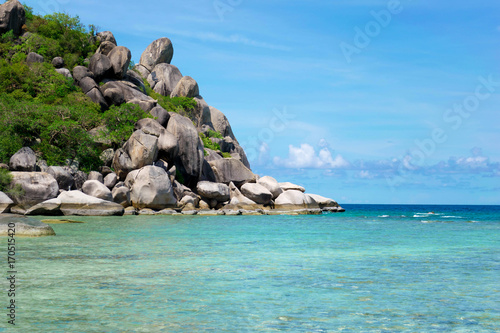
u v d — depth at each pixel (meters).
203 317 9.01
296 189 61.94
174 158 52.38
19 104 47.38
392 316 9.27
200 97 82.38
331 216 53.59
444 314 9.49
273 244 22.08
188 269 14.33
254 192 53.44
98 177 45.31
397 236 27.62
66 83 58.88
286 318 9.04
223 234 26.91
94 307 9.62
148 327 8.34
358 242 23.64
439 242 24.16
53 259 15.82
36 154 45.00
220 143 74.25
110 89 58.69
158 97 74.69
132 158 47.91
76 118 50.56
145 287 11.60
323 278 13.18
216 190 51.78
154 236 24.50
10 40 64.81
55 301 10.08
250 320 8.86
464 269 15.04
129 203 45.06
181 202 48.69
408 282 12.73
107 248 19.02
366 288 11.88
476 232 31.69
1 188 38.09
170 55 89.62
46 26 69.69
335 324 8.70
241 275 13.47
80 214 39.53
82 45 70.69
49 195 39.56
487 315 9.45
